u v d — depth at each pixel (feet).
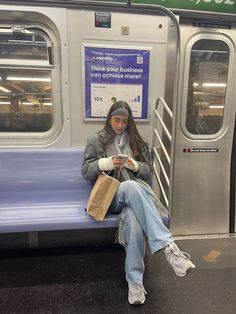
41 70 7.66
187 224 9.09
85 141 8.24
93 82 7.88
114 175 6.69
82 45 7.59
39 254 7.64
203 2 7.71
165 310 5.60
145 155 7.16
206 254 7.92
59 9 7.27
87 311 5.55
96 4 5.60
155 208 5.96
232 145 8.87
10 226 5.79
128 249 5.78
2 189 7.48
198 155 8.73
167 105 7.86
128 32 7.75
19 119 7.90
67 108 7.91
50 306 5.68
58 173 7.68
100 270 6.97
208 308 5.69
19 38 7.41
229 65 8.39
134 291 5.69
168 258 5.49
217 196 9.10
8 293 6.06
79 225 6.01
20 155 7.49
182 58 8.09
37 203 6.95
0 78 7.56
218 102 8.61
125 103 6.96
